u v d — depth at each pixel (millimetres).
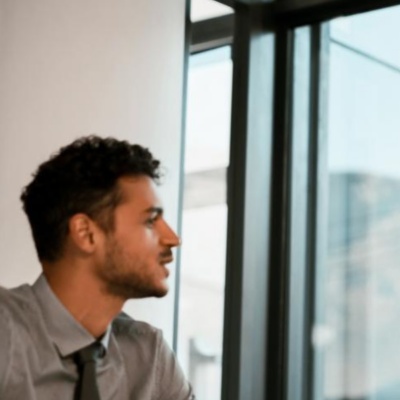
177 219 3871
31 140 3344
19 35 3338
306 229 4613
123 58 3689
